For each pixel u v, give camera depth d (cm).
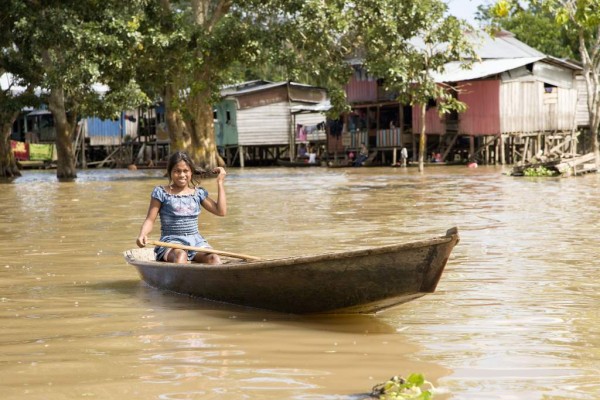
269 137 4947
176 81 3438
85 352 552
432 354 537
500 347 552
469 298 720
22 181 3288
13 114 3650
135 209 1756
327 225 1346
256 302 690
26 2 2942
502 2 1512
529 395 448
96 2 2995
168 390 463
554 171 2823
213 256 799
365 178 2955
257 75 6203
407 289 618
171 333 607
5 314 684
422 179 2791
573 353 534
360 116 4497
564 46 5250
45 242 1179
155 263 770
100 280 850
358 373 494
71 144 3625
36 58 3497
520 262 916
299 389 462
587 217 1410
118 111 3750
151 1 3152
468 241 1102
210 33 3262
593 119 3212
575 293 736
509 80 3925
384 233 1223
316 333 603
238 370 503
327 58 3366
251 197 2058
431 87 3278
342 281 628
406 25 3172
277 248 1074
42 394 459
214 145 3588
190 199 818
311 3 3042
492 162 4156
